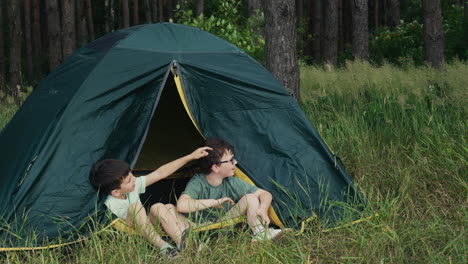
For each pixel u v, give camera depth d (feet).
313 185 13.75
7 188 11.99
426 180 15.98
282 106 14.46
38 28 67.15
